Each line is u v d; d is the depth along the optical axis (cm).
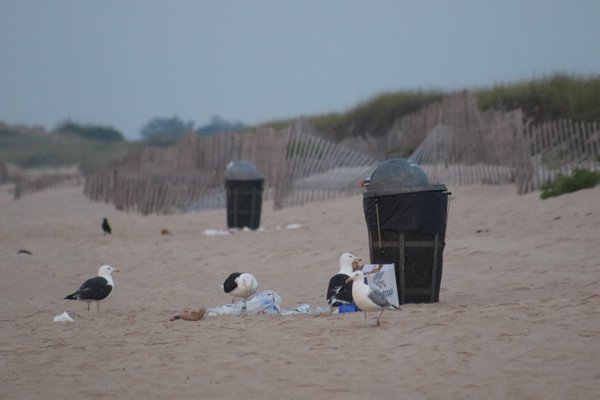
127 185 15025
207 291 6531
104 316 5419
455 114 12550
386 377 3522
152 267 7925
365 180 5488
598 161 9888
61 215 15062
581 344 3759
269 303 5262
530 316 4356
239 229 10369
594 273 5747
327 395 3338
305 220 10675
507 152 10762
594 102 14212
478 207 9462
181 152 15662
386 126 18625
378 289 4925
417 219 5147
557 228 7431
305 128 18838
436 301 5275
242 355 4016
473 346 3869
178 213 13912
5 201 18925
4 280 7356
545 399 3127
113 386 3612
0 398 3462
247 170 10425
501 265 6391
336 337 4231
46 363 4050
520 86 15575
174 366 3894
